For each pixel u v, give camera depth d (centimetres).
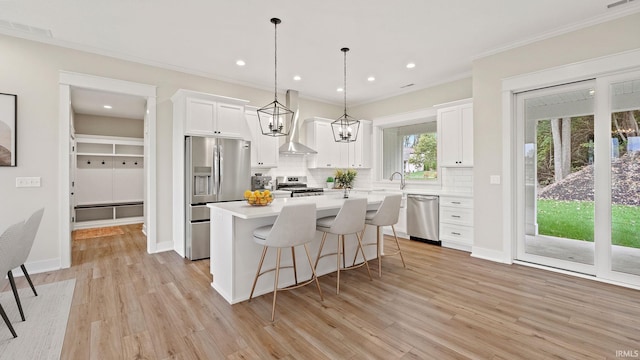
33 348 181
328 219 296
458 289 275
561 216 322
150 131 398
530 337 194
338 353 178
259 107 511
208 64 407
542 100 333
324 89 533
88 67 353
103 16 281
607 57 280
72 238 488
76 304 243
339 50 364
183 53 370
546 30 313
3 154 304
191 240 367
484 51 367
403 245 446
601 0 258
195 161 376
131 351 180
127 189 675
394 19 291
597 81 291
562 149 321
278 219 223
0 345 184
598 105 292
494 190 361
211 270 286
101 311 231
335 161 580
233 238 249
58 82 333
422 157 551
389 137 600
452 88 476
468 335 197
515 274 314
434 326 209
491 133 363
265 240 231
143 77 393
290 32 316
